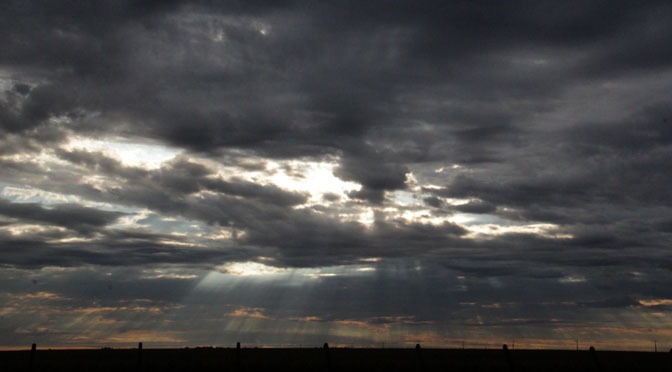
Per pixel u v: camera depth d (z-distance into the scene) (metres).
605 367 47.84
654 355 78.38
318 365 47.38
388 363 49.69
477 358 68.94
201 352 84.88
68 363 51.66
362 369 45.97
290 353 79.75
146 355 75.06
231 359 58.03
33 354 44.56
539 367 48.22
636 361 58.28
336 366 46.56
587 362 56.25
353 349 95.19
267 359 60.62
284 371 45.41
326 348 45.09
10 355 74.50
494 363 53.19
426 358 66.75
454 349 98.25
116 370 45.81
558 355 80.25
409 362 51.72
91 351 89.75
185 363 49.97
